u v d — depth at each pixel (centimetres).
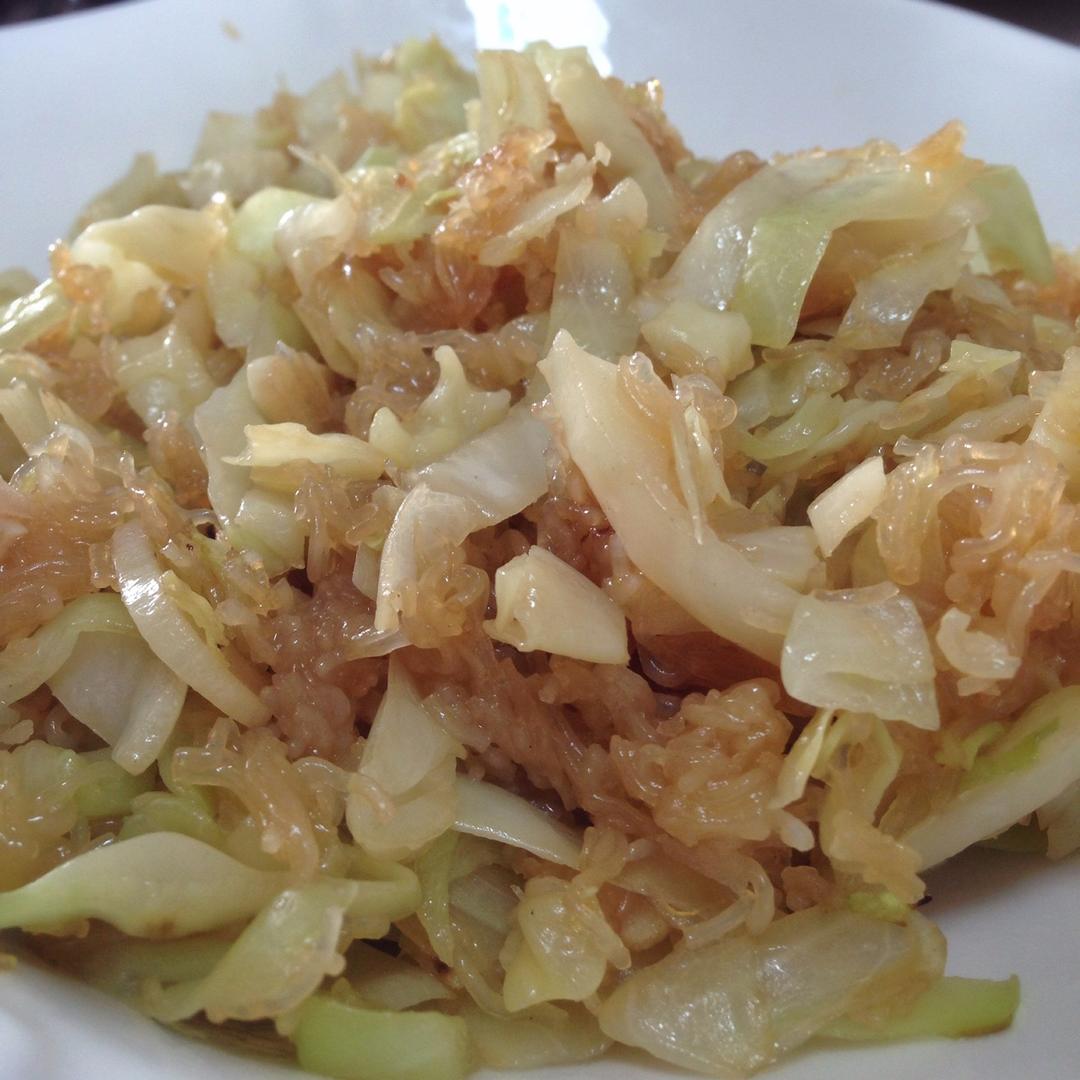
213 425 19
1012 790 17
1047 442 17
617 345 19
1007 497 16
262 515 18
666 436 16
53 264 22
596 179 20
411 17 30
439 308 20
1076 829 17
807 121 29
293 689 17
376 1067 15
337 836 16
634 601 16
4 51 28
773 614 16
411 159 22
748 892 16
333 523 17
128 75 29
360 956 16
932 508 16
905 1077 15
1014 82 27
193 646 16
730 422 17
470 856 17
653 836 16
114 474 19
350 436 18
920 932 16
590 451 16
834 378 18
